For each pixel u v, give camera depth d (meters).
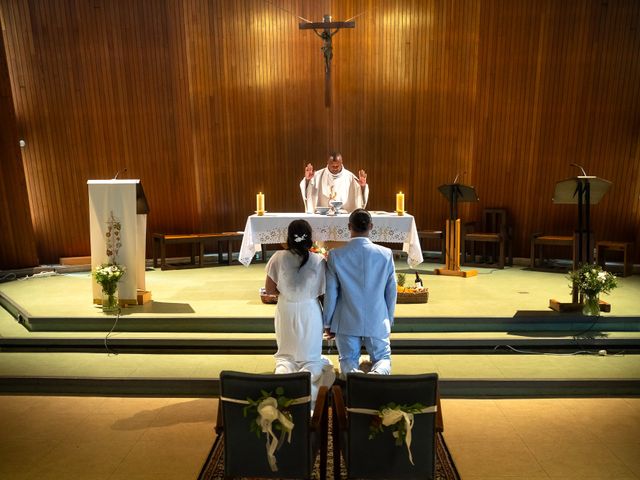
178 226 9.49
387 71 9.32
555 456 3.80
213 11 9.05
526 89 8.67
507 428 4.21
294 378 2.95
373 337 4.26
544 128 8.65
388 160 9.59
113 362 5.33
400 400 2.93
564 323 5.80
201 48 9.09
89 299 6.84
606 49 8.09
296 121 9.56
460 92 9.10
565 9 8.23
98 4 8.62
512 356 5.41
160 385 4.88
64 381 4.92
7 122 8.33
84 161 8.95
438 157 9.41
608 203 8.46
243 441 3.05
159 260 9.46
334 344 5.47
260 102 9.44
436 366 5.15
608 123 8.25
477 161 9.22
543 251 8.98
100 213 6.24
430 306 6.23
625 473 3.59
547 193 8.80
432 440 3.00
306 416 3.01
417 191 9.61
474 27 8.84
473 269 8.40
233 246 10.07
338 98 9.48
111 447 3.95
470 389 4.81
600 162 8.40
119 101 8.92
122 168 9.09
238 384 2.97
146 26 8.84
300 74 9.43
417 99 9.31
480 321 5.75
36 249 8.92
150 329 5.86
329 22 7.95
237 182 9.59
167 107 9.12
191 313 6.00
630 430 4.18
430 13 8.98
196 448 3.93
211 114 9.30
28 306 6.47
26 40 8.43
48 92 8.63
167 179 9.30
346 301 4.26
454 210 8.15
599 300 6.09
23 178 8.56
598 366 5.14
